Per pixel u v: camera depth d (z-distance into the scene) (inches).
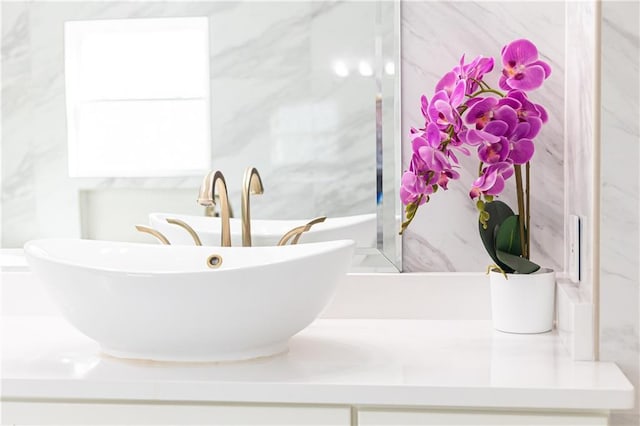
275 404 46.1
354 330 59.2
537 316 56.7
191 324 47.5
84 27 65.8
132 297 46.8
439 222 63.5
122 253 58.6
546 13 61.7
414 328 59.6
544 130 62.1
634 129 48.3
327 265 48.7
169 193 65.8
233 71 64.9
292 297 48.0
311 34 64.0
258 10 64.4
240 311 47.3
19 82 66.4
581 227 53.7
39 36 66.1
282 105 64.6
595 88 48.7
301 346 54.4
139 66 65.6
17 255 66.7
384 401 44.4
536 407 43.9
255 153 65.0
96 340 51.6
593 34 49.1
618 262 48.9
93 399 47.1
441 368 48.0
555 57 61.8
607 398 43.3
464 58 61.9
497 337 56.2
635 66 48.1
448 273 62.9
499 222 58.1
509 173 56.2
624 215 48.8
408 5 63.0
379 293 62.7
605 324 49.3
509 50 55.4
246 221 61.6
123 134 65.9
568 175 60.2
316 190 64.5
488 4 62.3
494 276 57.9
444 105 54.6
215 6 64.7
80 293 48.0
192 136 65.4
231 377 46.6
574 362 49.3
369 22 63.2
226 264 57.5
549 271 57.9
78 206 66.4
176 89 65.4
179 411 46.4
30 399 47.4
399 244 63.5
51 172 66.3
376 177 63.7
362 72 63.5
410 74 63.2
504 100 54.2
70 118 66.2
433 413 45.1
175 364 50.1
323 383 45.0
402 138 63.6
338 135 64.0
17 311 65.7
